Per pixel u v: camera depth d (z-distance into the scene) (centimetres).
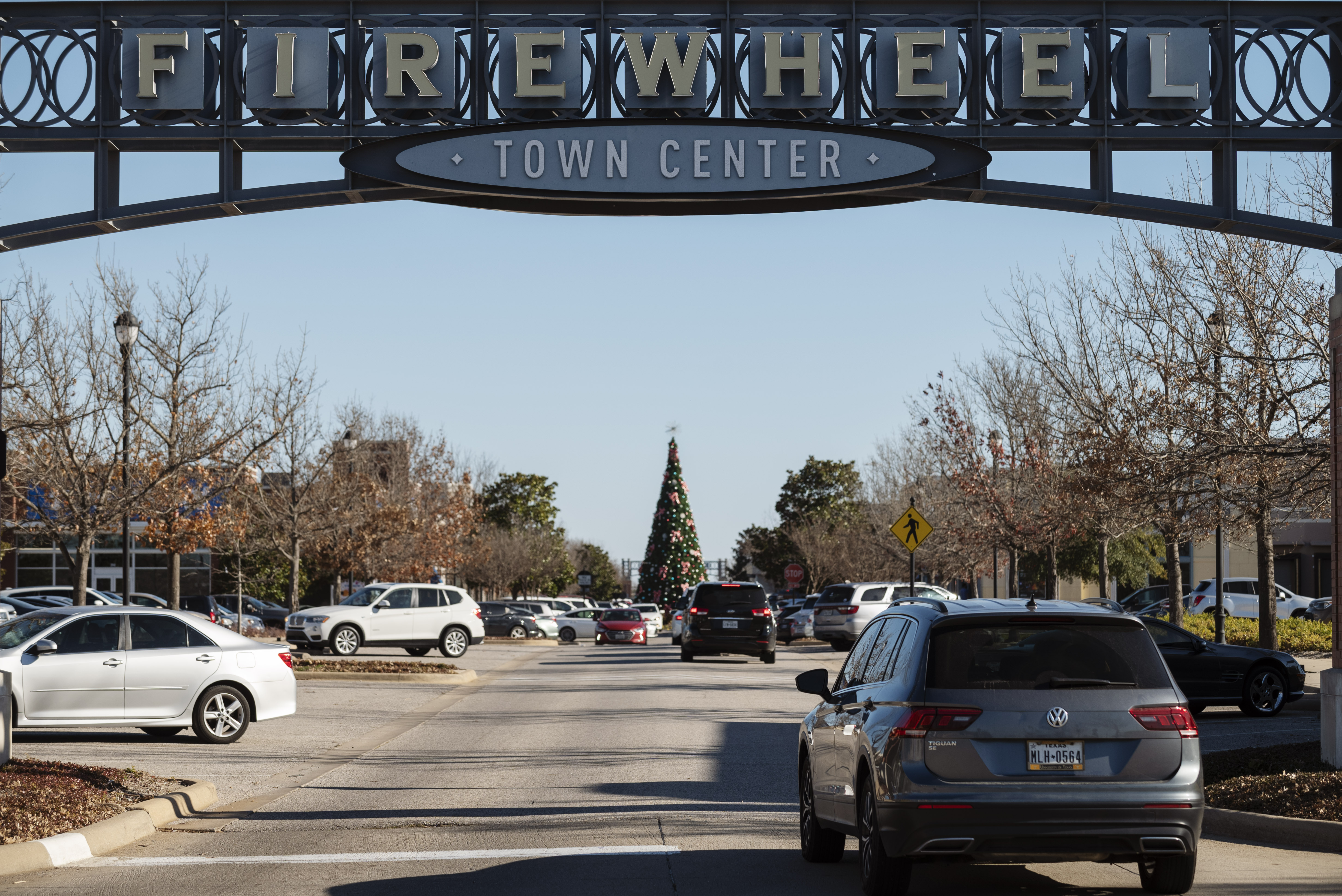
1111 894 825
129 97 1340
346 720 2008
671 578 7906
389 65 1325
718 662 3519
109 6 1355
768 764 1460
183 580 6331
